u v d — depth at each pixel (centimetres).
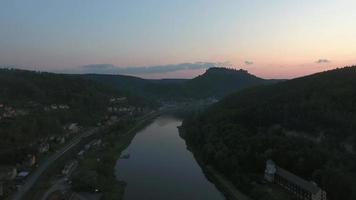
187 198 19512
